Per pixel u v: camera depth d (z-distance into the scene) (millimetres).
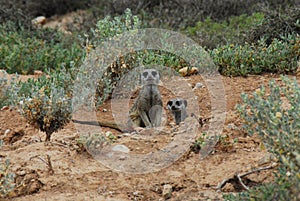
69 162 8406
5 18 21328
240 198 6738
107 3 23844
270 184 6703
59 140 9391
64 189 7766
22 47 16812
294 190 6191
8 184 7473
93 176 8016
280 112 6793
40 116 9484
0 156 8703
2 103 11734
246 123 7129
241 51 12633
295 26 14781
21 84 12414
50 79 12492
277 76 12133
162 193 7559
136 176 7965
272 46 12812
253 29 15312
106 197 7516
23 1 26219
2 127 10586
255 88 11328
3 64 15977
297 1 19125
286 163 6234
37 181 7965
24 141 9727
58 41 19953
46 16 26797
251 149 8438
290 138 6539
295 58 12391
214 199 7281
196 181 7750
